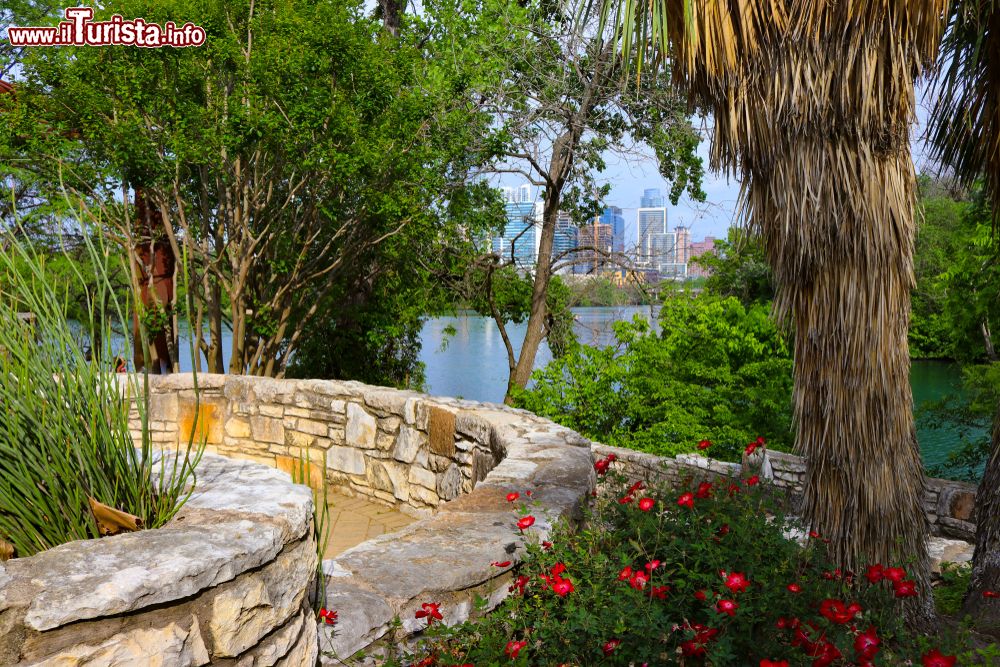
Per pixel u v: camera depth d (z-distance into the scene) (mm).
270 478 2016
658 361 12953
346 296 13914
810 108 3346
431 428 5492
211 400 7078
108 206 9062
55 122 9156
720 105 3609
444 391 23203
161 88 9383
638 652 2256
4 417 1573
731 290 19750
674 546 2721
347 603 2068
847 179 3432
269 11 9984
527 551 2572
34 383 1633
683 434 12188
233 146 9078
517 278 16984
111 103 9031
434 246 13938
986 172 4617
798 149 3469
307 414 6559
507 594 2537
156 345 10242
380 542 2623
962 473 16438
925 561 3795
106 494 1695
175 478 1976
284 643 1646
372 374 15305
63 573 1312
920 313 29500
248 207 10438
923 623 3730
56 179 8664
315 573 1929
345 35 9672
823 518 3773
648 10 3293
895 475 3652
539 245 15680
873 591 3100
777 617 2496
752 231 3818
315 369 14625
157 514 1742
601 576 2514
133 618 1322
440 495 5371
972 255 14703
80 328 1745
